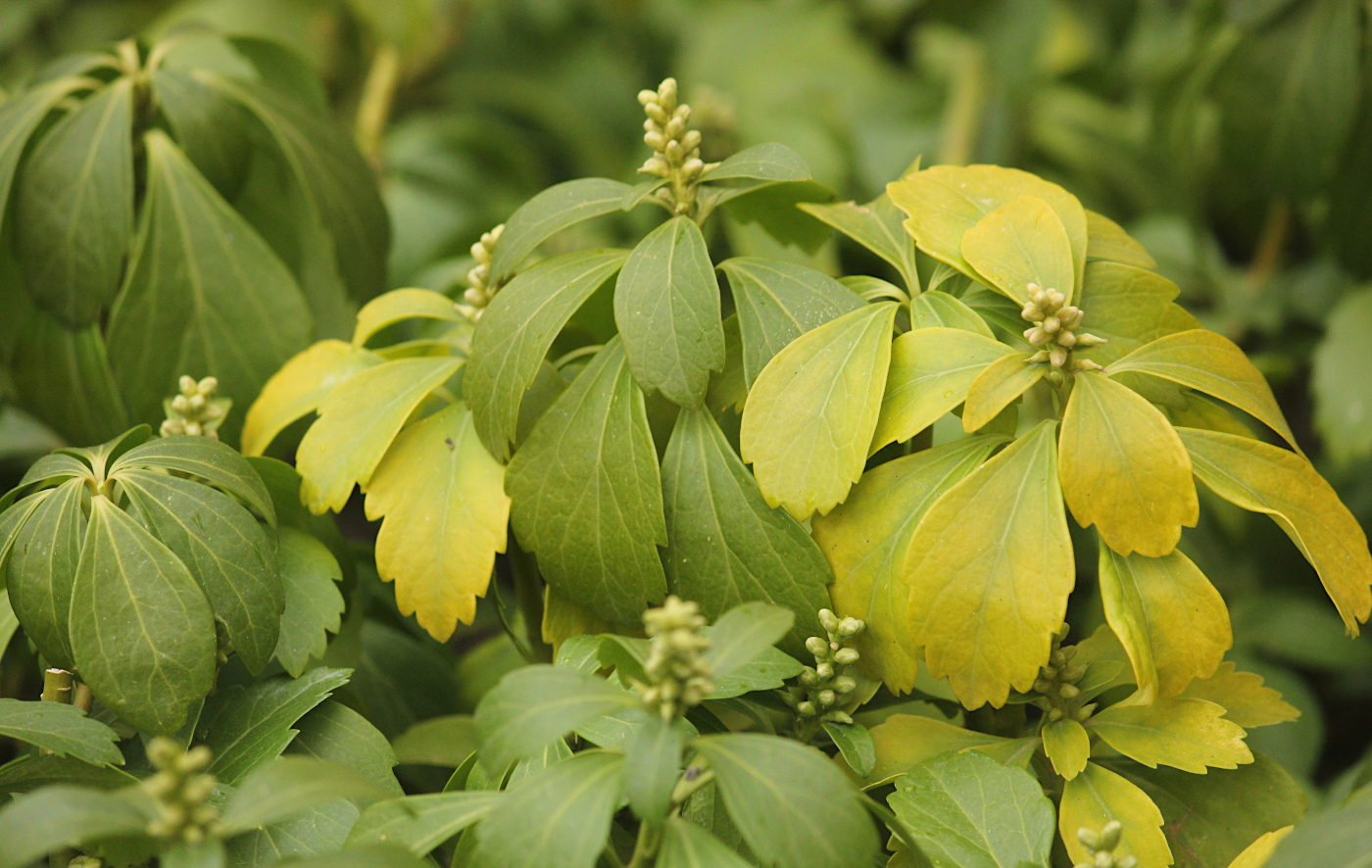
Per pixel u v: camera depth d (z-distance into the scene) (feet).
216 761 3.29
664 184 3.32
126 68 3.61
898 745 3.30
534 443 3.30
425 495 3.33
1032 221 3.28
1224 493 3.22
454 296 3.83
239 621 3.27
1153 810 3.24
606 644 3.18
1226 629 3.22
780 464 3.25
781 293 3.31
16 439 3.75
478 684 3.63
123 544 3.25
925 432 3.38
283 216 3.74
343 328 3.72
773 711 3.41
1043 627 3.21
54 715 3.25
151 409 3.57
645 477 3.27
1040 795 3.22
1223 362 3.26
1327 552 3.24
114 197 3.53
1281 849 3.18
